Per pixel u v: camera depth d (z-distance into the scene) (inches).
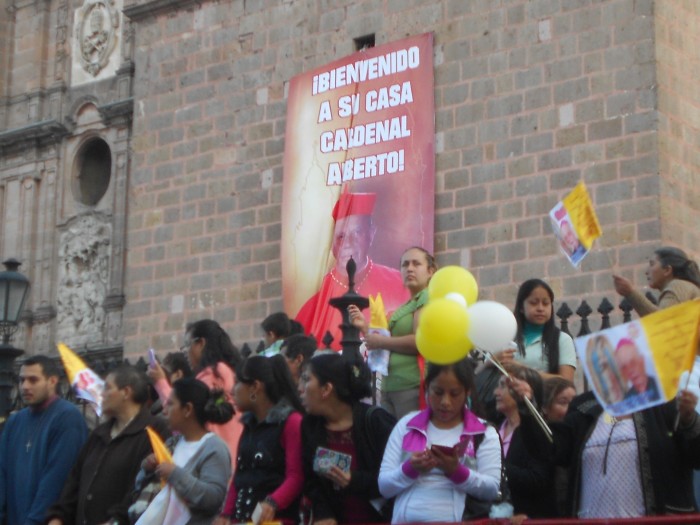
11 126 1310.3
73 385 511.5
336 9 874.8
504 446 411.2
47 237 1254.3
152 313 936.9
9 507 507.8
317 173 845.8
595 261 723.4
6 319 741.9
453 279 382.6
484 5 797.2
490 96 784.9
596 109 741.9
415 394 490.9
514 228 760.3
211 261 910.4
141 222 957.8
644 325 324.5
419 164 799.1
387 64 825.5
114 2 1255.5
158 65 970.7
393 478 361.4
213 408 435.2
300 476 390.0
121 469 462.3
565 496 391.5
